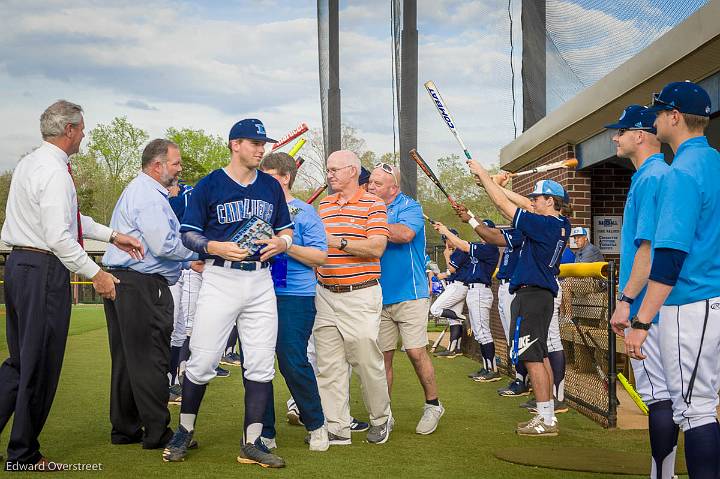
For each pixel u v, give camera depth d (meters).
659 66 5.91
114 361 4.90
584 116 7.62
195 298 7.06
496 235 6.11
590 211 9.52
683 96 3.43
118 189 46.88
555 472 4.32
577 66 8.13
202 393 4.52
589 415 6.07
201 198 4.37
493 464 4.50
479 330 8.21
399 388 7.71
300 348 4.74
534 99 9.31
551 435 5.36
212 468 4.30
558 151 9.65
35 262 4.20
